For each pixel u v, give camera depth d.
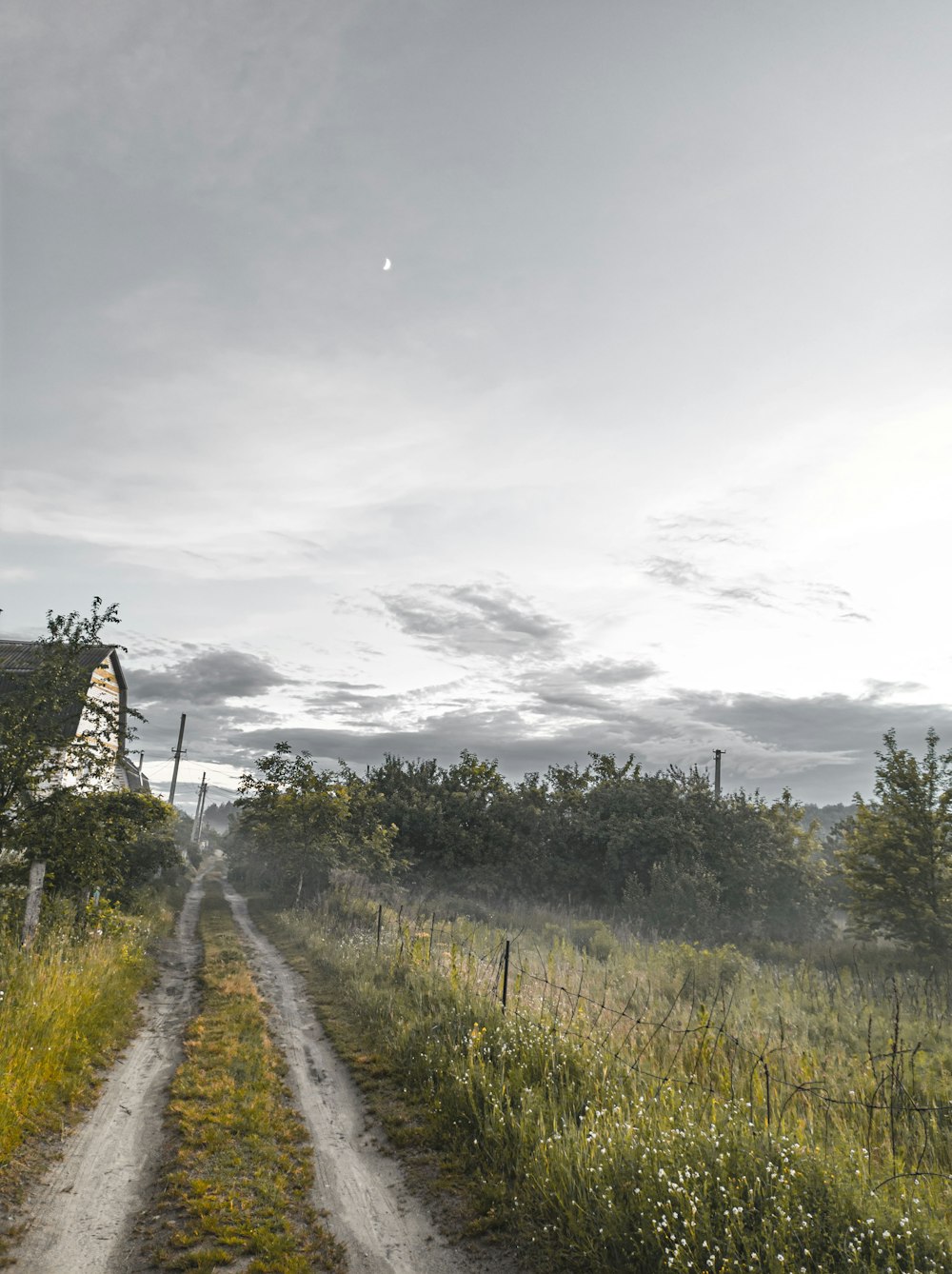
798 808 33.03
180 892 32.56
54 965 9.75
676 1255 4.13
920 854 17.52
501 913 25.77
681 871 27.56
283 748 27.81
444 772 38.53
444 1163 6.16
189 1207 5.21
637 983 12.12
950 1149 5.73
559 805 37.09
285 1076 8.18
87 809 14.04
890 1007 10.92
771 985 12.45
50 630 14.11
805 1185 4.64
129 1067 8.25
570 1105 6.67
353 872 27.95
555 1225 5.02
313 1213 5.29
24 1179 5.48
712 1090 6.82
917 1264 4.04
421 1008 9.99
